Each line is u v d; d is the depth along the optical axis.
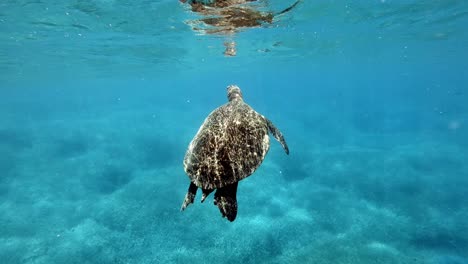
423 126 33.69
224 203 3.60
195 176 3.78
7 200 16.38
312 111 49.69
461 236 12.70
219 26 16.36
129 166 21.12
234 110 4.37
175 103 72.25
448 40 28.23
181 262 11.58
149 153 23.77
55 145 26.39
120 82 63.66
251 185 17.27
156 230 13.52
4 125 36.72
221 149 3.86
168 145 25.70
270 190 16.81
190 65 37.97
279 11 13.79
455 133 29.22
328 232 13.11
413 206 14.98
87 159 22.58
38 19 14.34
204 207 14.88
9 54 23.73
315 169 19.81
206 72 50.62
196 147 4.01
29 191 17.47
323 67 51.72
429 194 16.05
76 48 22.16
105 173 19.95
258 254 11.88
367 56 37.41
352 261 11.31
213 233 13.11
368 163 20.50
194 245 12.48
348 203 15.39
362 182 17.59
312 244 12.34
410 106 57.97
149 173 19.64
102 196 16.86
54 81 54.03
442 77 102.75
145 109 53.28
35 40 19.03
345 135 29.41
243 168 3.75
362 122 37.03
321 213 14.53
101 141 27.42
